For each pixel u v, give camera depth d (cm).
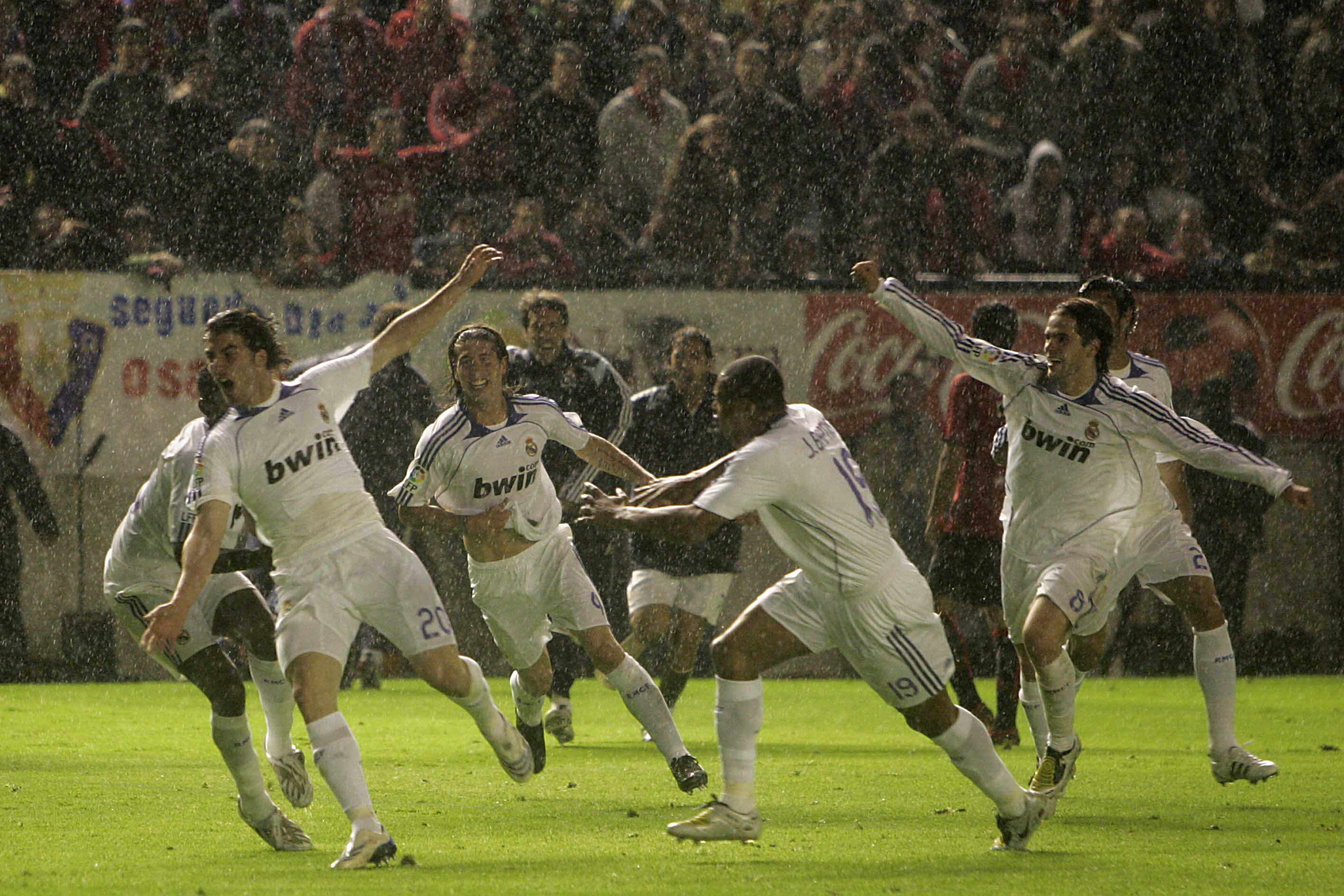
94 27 5506
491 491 2509
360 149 5388
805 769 2816
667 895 1554
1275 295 4838
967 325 4831
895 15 5959
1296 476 4822
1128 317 2547
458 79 5447
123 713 3703
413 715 3756
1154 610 4828
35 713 3684
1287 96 6003
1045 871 1727
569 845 1936
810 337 4703
